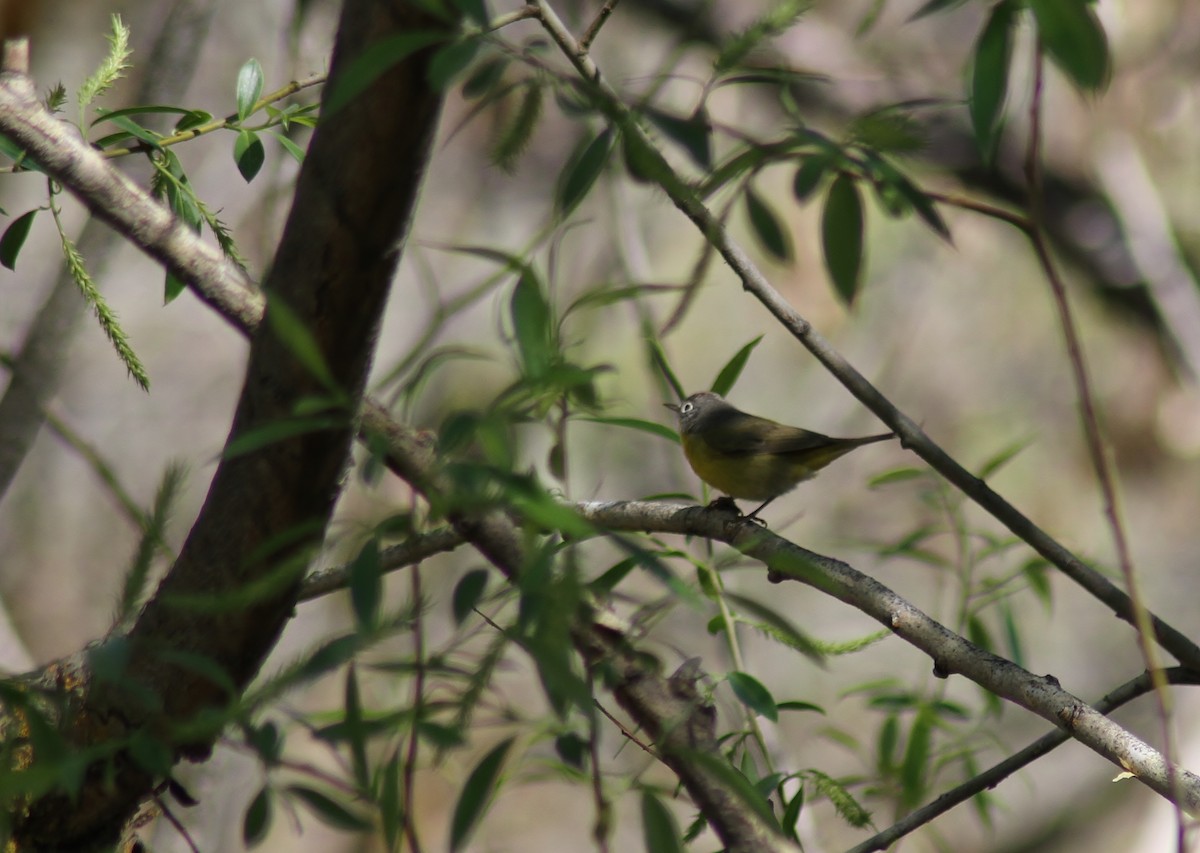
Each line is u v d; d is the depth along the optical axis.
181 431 18.81
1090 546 19.22
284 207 8.56
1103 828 17.00
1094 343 20.03
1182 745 13.69
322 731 3.49
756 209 4.60
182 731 3.37
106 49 15.77
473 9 3.25
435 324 3.35
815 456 10.97
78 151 5.06
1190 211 18.72
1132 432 19.30
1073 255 18.77
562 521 3.06
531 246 3.38
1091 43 2.95
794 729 18.39
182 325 19.22
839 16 17.67
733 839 4.06
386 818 3.35
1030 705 4.81
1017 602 19.52
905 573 19.12
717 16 16.88
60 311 6.77
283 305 3.41
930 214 3.73
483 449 3.37
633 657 4.25
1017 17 3.57
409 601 3.50
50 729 3.55
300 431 3.69
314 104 6.03
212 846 8.45
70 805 4.42
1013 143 17.80
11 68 5.20
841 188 4.18
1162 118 17.97
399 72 3.58
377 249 3.79
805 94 16.94
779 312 6.04
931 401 20.70
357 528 4.27
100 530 17.91
